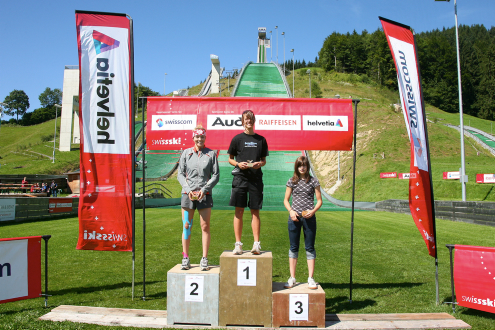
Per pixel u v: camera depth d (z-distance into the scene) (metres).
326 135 6.49
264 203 28.80
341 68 136.38
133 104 5.96
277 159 43.50
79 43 5.89
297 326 4.71
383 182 34.88
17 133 111.00
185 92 117.44
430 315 5.07
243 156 5.49
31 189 36.59
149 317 4.97
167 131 6.47
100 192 5.94
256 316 4.73
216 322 4.76
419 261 8.62
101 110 5.94
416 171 6.04
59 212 19.30
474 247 5.21
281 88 78.12
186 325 4.72
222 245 10.46
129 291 6.20
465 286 5.23
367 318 4.96
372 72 129.00
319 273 7.40
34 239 5.43
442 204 18.09
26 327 4.48
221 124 6.46
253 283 4.75
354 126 6.31
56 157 61.38
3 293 5.09
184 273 4.83
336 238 11.91
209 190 5.32
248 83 81.38
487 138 61.62
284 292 4.75
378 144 44.66
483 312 5.27
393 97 97.94
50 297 5.85
